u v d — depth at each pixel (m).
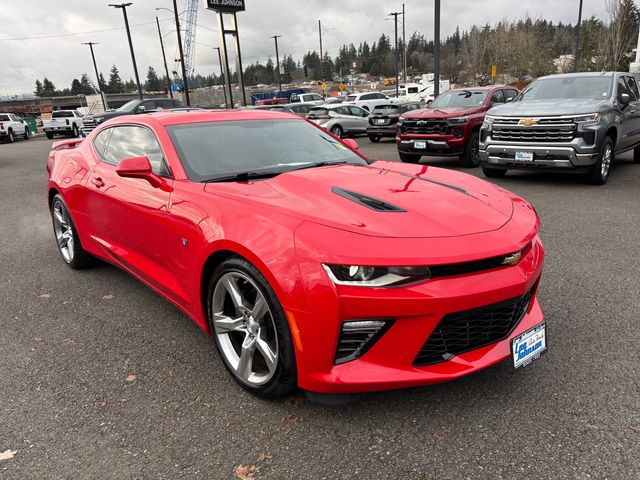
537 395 2.46
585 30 61.25
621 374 2.62
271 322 2.35
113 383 2.75
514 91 12.39
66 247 4.81
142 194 3.23
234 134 3.49
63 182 4.37
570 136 7.56
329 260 2.08
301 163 3.35
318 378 2.17
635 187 7.78
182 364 2.93
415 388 2.56
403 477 1.98
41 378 2.82
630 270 4.16
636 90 9.48
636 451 2.06
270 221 2.34
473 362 2.26
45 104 96.56
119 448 2.22
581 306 3.47
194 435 2.29
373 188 2.76
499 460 2.04
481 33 61.81
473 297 2.12
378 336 2.15
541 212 6.37
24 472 2.09
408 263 2.05
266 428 2.31
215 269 2.60
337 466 2.05
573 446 2.10
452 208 2.50
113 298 3.99
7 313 3.76
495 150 8.30
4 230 6.53
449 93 12.15
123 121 3.91
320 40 54.72
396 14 45.50
